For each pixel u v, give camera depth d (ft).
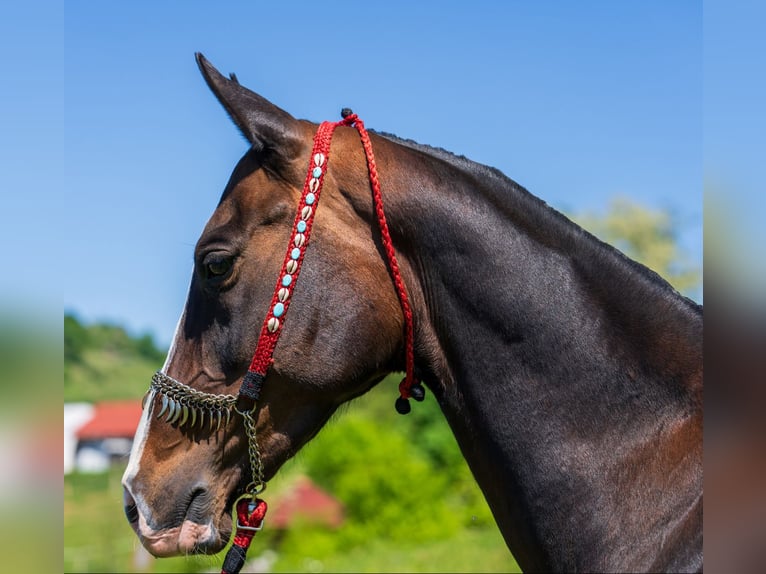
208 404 7.04
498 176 7.43
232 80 7.75
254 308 7.03
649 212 79.61
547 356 6.84
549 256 7.04
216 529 7.03
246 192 7.22
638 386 6.72
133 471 7.18
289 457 7.22
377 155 7.35
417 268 7.22
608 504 6.49
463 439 7.23
